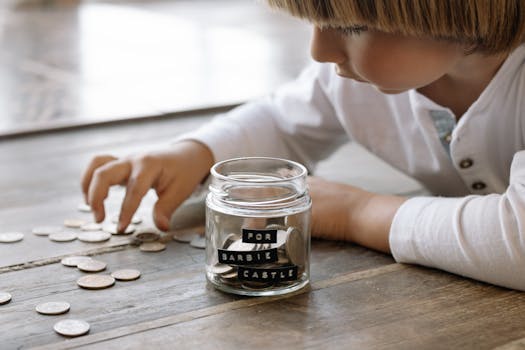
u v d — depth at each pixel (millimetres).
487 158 1011
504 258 778
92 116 1564
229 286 773
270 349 665
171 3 3365
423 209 856
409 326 708
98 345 672
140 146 1371
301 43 2500
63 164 1250
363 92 1088
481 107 956
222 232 771
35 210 1020
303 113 1153
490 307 747
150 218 991
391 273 827
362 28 784
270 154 1147
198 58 2250
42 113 1599
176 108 1625
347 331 697
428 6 743
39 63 2133
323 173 1232
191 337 685
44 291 779
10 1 3145
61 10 3086
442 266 823
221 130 1102
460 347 672
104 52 2312
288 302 754
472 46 816
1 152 1321
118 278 806
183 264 850
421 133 1064
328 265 851
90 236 924
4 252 875
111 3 3320
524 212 785
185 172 1011
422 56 804
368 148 1143
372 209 899
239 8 3227
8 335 691
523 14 784
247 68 2117
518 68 929
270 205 758
